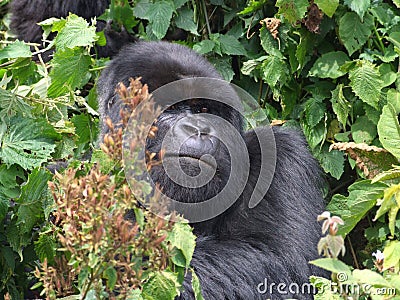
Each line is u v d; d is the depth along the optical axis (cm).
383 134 738
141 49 759
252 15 1019
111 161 530
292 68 969
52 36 1135
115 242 489
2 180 732
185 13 1040
